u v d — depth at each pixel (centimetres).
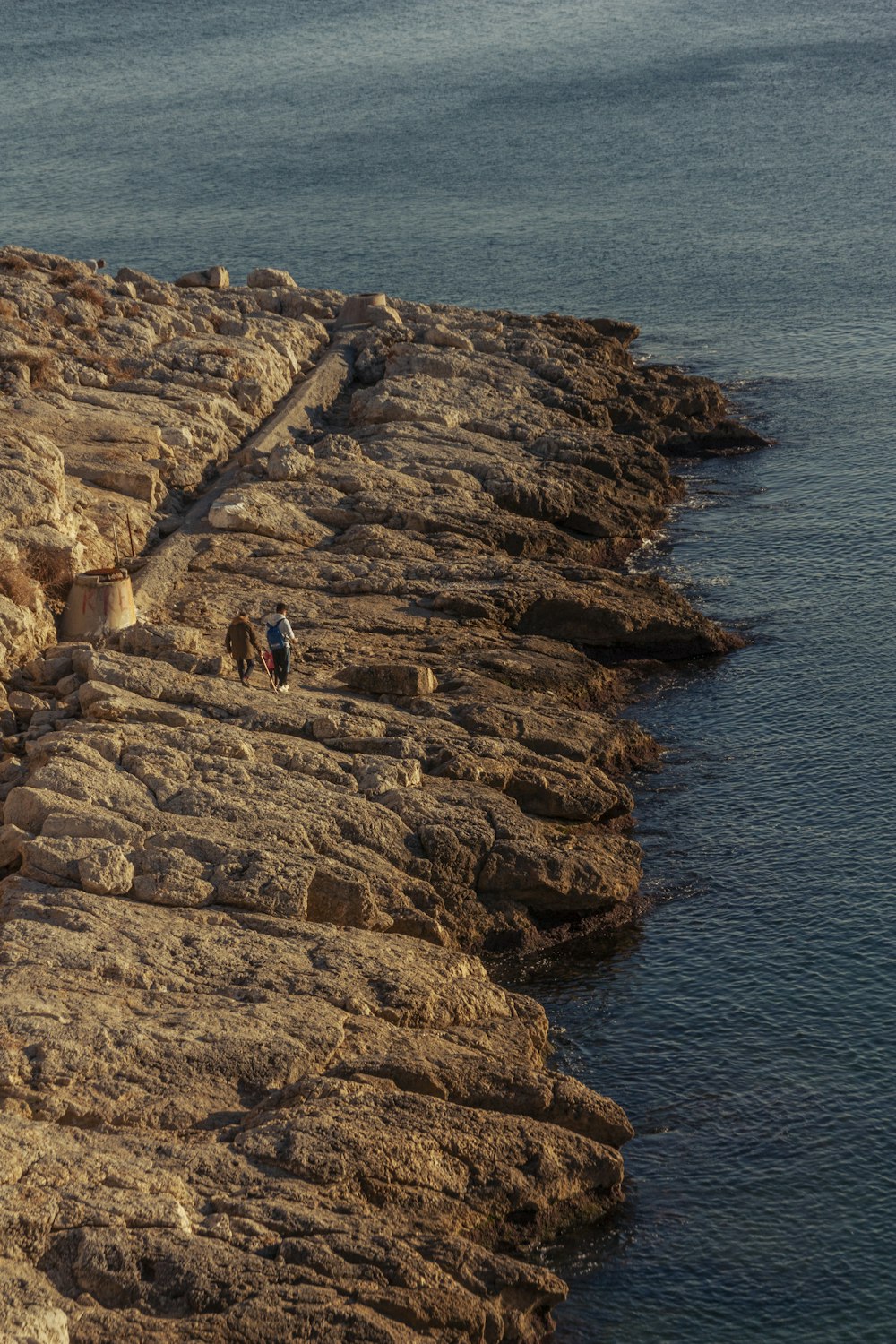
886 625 4866
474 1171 2402
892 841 3678
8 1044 2397
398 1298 2059
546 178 12756
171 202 12469
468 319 7612
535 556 5334
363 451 5788
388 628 4491
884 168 12388
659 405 6850
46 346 6084
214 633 4278
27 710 3612
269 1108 2402
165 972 2708
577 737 4025
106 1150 2222
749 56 19325
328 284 9788
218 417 5962
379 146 14488
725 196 11756
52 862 2956
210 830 3136
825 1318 2352
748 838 3741
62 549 4128
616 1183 2573
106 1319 1917
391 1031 2688
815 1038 3003
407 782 3525
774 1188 2616
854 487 6112
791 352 8025
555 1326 2322
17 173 13912
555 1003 3155
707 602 5147
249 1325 1950
